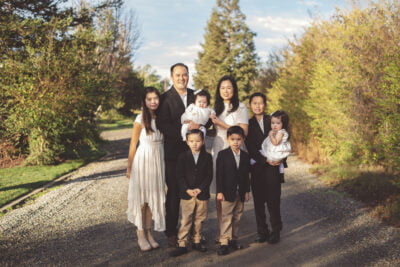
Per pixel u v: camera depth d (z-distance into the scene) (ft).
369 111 22.82
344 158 25.62
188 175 12.09
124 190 22.67
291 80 39.32
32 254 12.37
